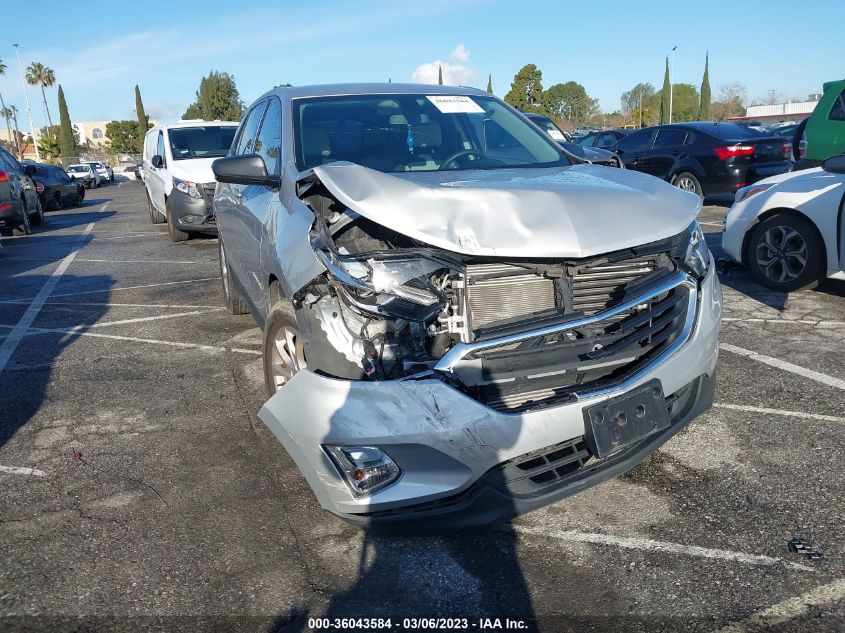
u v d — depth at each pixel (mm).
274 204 3885
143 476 3643
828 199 6172
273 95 4984
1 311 7434
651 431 2902
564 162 4180
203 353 5598
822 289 6730
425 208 2912
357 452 2713
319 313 2920
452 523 2748
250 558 2928
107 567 2900
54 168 22266
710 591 2607
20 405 4688
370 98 4512
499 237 2809
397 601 2639
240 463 3740
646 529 3008
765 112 65500
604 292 2957
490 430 2674
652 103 84562
